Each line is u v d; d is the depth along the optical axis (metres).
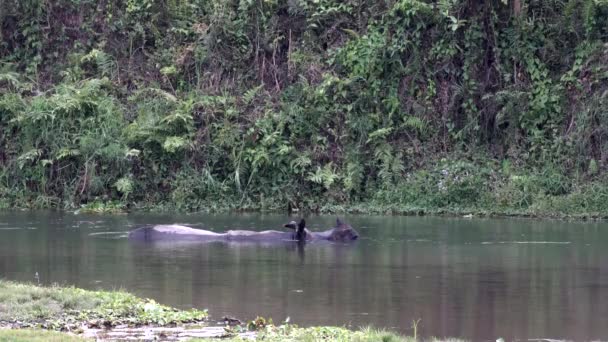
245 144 28.17
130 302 12.55
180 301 13.21
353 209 26.94
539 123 28.34
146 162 28.27
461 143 28.56
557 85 28.56
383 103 29.05
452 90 29.08
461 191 26.92
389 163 27.89
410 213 26.62
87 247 18.92
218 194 27.84
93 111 28.91
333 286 14.51
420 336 11.15
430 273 15.80
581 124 27.78
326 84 28.95
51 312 11.80
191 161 28.28
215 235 20.78
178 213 26.48
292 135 28.55
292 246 19.44
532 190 26.86
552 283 14.83
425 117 28.86
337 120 28.92
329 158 28.41
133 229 22.16
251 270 16.11
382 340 10.41
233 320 11.84
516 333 11.37
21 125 28.72
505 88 28.89
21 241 19.69
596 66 28.52
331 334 10.79
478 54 29.09
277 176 27.91
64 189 28.02
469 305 13.05
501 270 16.12
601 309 12.79
